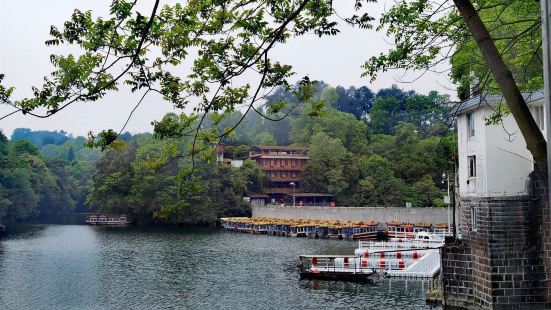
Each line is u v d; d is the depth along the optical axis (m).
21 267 53.16
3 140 114.62
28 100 9.89
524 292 27.95
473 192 30.98
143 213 110.50
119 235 87.38
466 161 32.22
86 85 10.17
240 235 88.25
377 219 85.25
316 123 124.88
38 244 72.88
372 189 96.38
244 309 35.69
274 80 12.01
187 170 13.38
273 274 48.75
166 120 12.87
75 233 90.12
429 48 13.32
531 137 9.71
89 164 170.62
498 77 9.93
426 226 78.94
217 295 40.03
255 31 11.05
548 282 27.84
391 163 99.88
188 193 13.86
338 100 171.62
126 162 113.44
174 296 39.97
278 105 12.51
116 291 41.91
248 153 125.31
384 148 108.25
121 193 111.56
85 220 121.19
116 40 10.14
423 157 96.56
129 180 110.44
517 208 28.28
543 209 27.98
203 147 13.61
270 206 104.31
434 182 95.69
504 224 28.31
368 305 35.78
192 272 50.22
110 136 11.99
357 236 79.50
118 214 112.94
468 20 10.17
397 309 34.44
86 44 10.07
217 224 109.06
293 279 46.09
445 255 31.39
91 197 115.00
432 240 64.25
